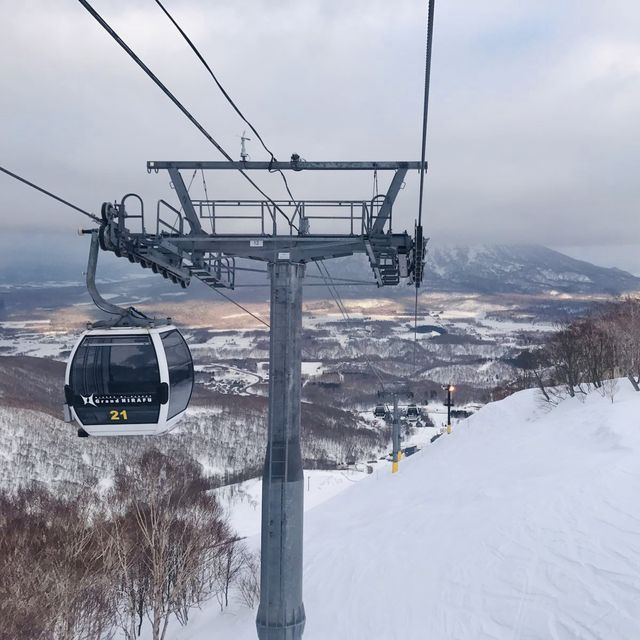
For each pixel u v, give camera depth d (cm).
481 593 1673
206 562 2994
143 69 534
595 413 3750
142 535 2927
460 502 2639
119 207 849
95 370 991
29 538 3020
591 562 1627
